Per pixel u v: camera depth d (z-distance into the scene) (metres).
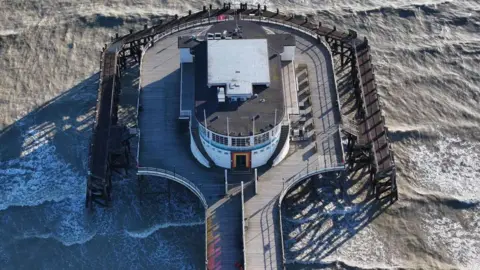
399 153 112.88
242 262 92.94
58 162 110.88
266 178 100.75
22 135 113.88
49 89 119.88
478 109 119.19
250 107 99.62
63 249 101.06
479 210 106.31
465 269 100.06
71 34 127.50
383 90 121.12
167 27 120.62
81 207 105.50
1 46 125.44
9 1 132.25
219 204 98.38
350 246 102.00
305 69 112.25
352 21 130.75
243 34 108.62
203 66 104.25
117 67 117.00
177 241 102.44
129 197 106.56
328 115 107.25
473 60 125.88
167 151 103.69
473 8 133.25
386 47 127.44
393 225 104.44
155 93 109.69
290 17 121.94
